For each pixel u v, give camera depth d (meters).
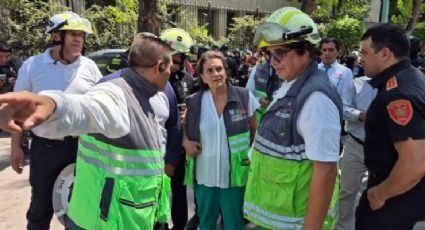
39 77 3.08
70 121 1.32
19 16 12.02
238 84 10.91
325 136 1.75
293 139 1.88
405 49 2.04
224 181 2.81
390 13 20.22
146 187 1.80
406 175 1.85
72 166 2.79
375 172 2.11
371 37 2.09
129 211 1.75
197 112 2.90
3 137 7.29
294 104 1.86
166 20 14.40
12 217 3.99
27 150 5.66
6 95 1.08
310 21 1.91
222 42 20.22
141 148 1.76
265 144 2.00
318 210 1.78
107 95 1.62
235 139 2.81
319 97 1.78
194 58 6.02
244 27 20.55
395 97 1.91
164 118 2.67
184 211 3.40
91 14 12.70
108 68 4.39
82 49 3.38
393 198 2.02
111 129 1.59
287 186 1.92
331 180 1.78
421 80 1.96
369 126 2.09
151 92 1.87
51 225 3.84
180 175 3.29
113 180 1.73
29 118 1.10
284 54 1.92
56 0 13.23
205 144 2.85
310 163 1.88
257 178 2.05
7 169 5.45
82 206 1.80
